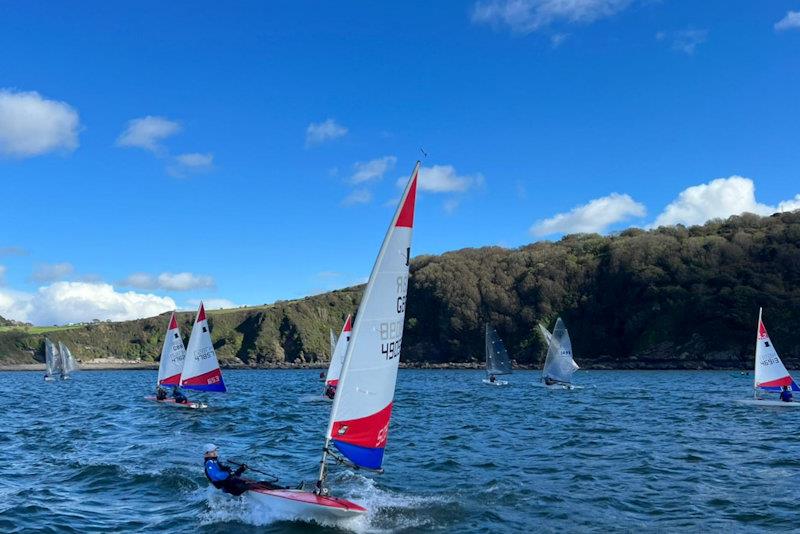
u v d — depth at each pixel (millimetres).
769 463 18047
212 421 29516
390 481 15992
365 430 12375
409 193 12281
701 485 15352
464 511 13234
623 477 16344
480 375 93188
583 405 37781
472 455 19734
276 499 12773
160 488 15484
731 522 12266
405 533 11797
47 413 35969
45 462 19109
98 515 13219
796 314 100188
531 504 13750
